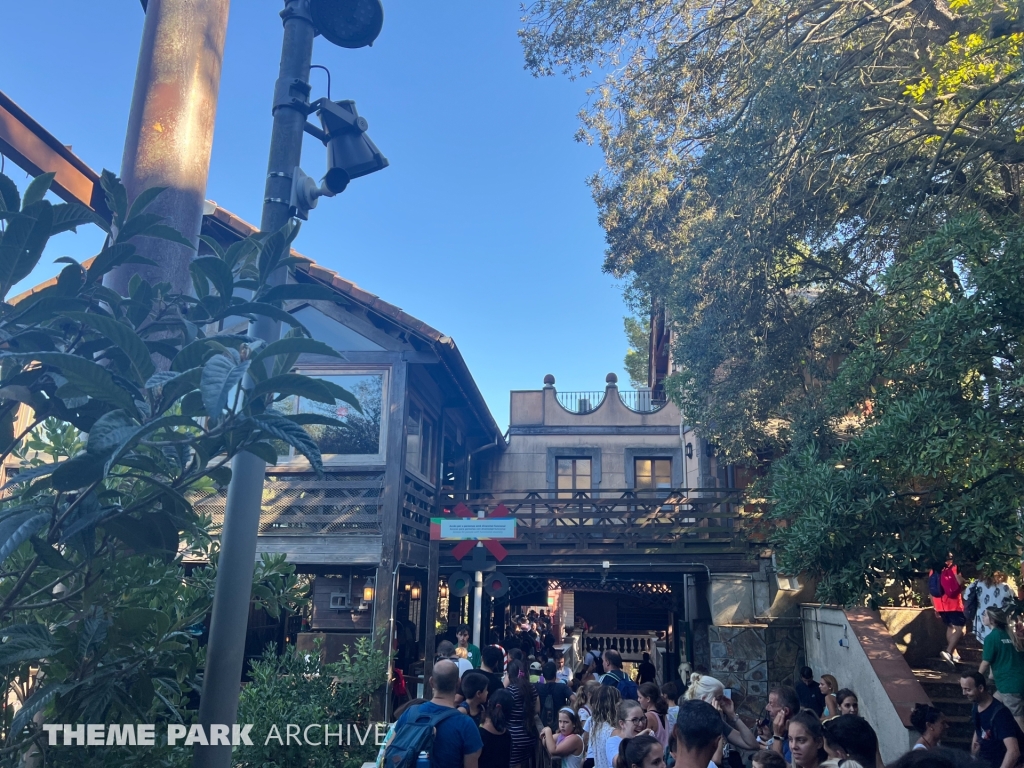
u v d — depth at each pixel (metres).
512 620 23.08
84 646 3.57
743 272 11.54
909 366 6.94
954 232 6.93
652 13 11.94
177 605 4.59
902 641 10.73
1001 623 7.07
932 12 9.55
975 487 6.33
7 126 5.45
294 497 12.16
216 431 3.05
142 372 3.08
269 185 4.45
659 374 26.62
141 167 4.99
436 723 4.54
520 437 22.91
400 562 12.06
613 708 5.62
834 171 10.50
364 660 10.34
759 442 13.04
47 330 3.23
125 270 4.73
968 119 9.88
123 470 4.05
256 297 3.62
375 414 12.45
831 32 10.70
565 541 14.96
